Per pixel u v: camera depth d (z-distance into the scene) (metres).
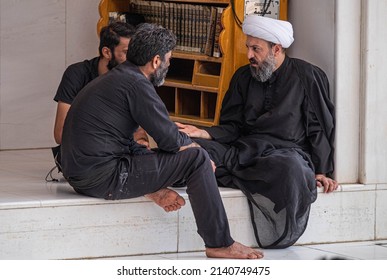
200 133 7.67
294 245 7.49
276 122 7.55
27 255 6.48
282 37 7.53
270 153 7.37
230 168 7.40
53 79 10.06
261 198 7.17
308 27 7.99
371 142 7.83
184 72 9.29
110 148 6.61
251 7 8.07
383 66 7.86
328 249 7.37
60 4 10.02
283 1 8.15
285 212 7.08
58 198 6.67
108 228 6.73
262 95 7.70
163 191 6.79
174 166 6.64
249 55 7.59
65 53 10.09
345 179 7.81
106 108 6.59
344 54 7.74
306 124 7.61
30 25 9.89
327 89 7.72
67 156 6.66
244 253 6.65
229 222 7.22
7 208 6.39
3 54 9.81
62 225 6.57
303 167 7.16
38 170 8.45
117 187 6.61
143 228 6.86
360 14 7.78
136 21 9.16
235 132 7.80
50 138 10.11
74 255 6.62
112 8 9.37
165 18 8.88
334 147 7.76
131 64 6.70
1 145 9.91
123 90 6.57
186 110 8.94
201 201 6.60
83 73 7.69
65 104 7.66
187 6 8.59
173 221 6.96
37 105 10.02
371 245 7.61
